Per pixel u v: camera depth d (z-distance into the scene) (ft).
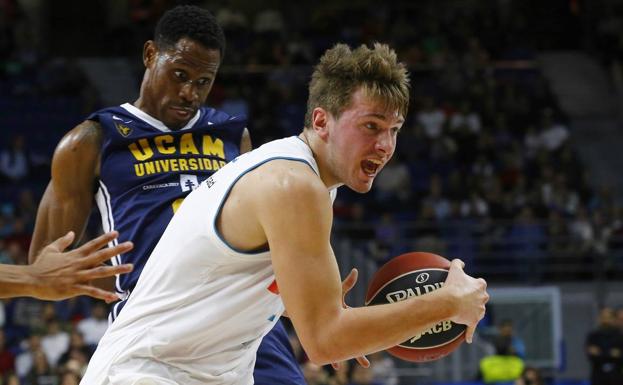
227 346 10.84
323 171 10.63
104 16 72.95
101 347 11.03
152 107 14.30
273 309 10.90
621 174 61.41
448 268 11.46
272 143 10.61
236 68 63.82
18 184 53.83
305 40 69.10
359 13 72.43
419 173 57.31
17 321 41.04
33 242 14.33
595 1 71.97
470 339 10.89
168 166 14.02
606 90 68.44
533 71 67.31
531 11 72.38
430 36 69.05
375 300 11.44
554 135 60.64
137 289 10.99
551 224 50.65
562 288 49.98
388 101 10.19
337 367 12.38
